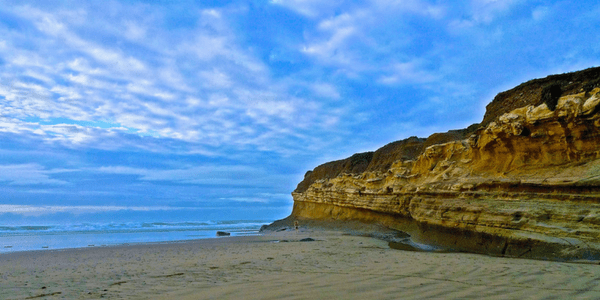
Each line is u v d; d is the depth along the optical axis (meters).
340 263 9.62
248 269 8.85
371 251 13.20
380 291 5.50
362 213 29.05
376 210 25.94
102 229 40.22
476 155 15.12
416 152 26.11
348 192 30.55
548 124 11.09
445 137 22.73
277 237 24.69
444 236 14.36
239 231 38.38
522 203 10.88
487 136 14.02
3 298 6.11
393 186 22.80
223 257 12.27
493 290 5.40
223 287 6.31
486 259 9.52
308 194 40.94
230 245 18.17
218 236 29.22
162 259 12.27
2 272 9.78
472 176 14.29
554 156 11.09
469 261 9.10
